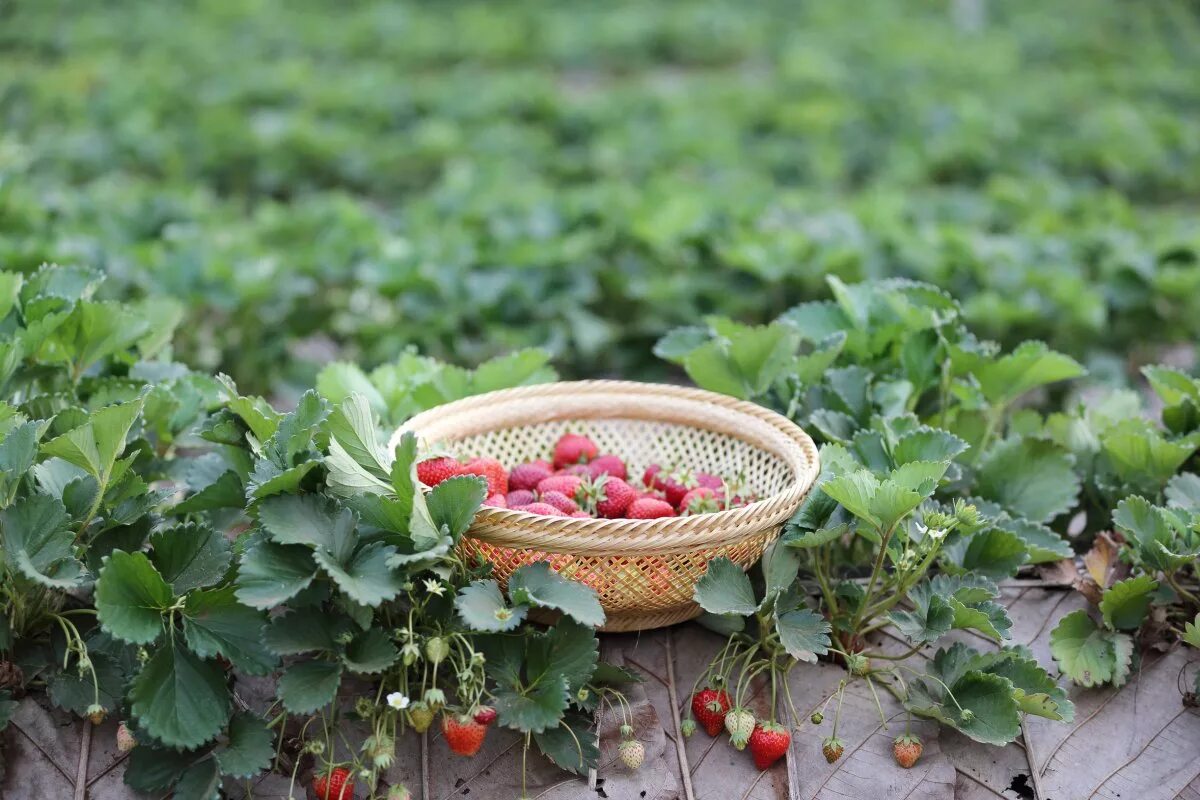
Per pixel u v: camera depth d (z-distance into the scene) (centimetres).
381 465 119
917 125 391
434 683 113
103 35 519
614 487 127
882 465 132
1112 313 218
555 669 116
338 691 122
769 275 204
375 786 117
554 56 575
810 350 156
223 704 115
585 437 138
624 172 342
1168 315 216
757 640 126
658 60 609
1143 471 138
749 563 124
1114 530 142
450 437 132
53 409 130
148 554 125
